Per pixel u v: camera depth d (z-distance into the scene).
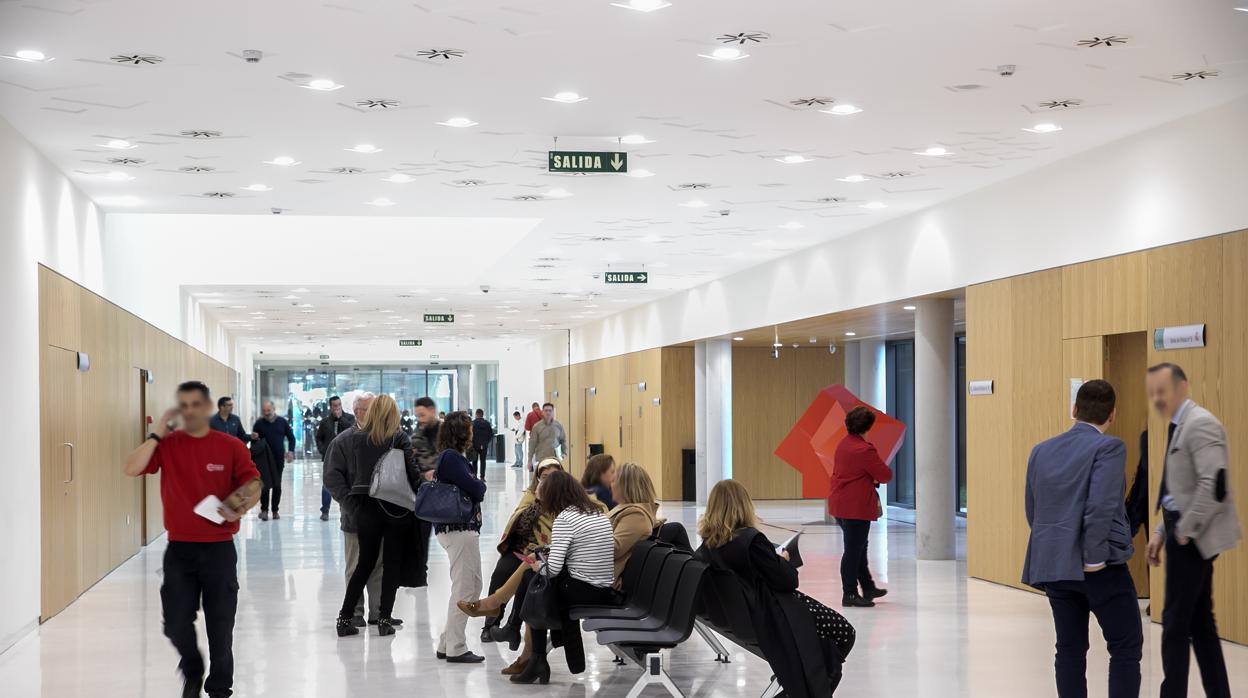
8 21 6.97
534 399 42.88
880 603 11.17
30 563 9.95
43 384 10.55
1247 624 8.80
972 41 7.59
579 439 34.50
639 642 6.59
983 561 12.79
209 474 6.77
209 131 10.04
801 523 19.61
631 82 8.56
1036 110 9.44
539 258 19.16
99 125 9.74
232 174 12.04
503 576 8.80
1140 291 10.17
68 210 12.01
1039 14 7.05
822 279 17.25
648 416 26.47
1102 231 10.73
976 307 12.99
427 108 9.30
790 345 25.12
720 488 6.80
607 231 16.25
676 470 25.33
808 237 16.66
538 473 8.83
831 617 6.71
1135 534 10.48
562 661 8.54
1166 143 9.86
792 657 6.37
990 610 10.74
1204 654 6.15
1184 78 8.46
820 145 10.75
